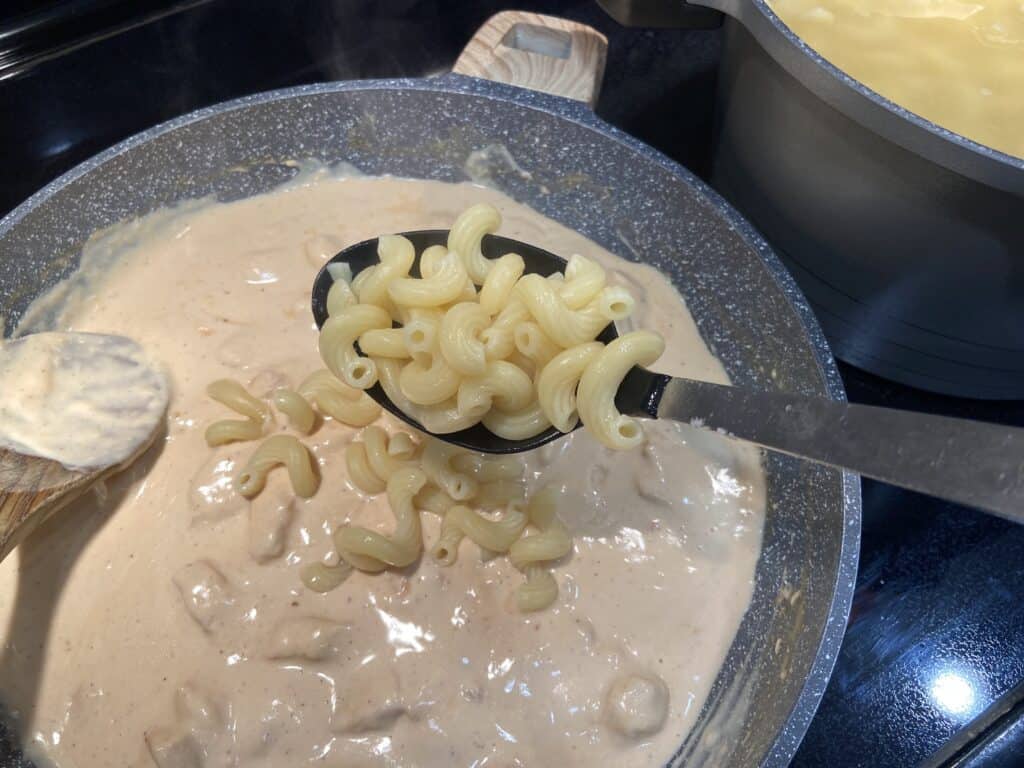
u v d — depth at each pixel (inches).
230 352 12.1
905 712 10.2
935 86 12.0
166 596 10.3
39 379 10.7
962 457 6.2
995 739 9.9
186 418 11.5
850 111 9.3
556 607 10.4
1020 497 5.7
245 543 10.6
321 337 9.8
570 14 16.7
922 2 13.2
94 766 9.5
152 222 13.1
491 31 13.8
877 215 10.2
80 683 9.9
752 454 11.6
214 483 10.8
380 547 10.0
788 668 9.5
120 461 10.5
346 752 9.5
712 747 9.7
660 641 10.4
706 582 10.8
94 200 12.3
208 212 13.5
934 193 9.4
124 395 11.1
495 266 9.7
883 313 11.5
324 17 16.0
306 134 13.3
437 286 9.5
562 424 9.1
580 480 11.2
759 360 11.8
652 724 9.7
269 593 10.2
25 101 14.3
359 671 9.8
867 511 11.7
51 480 10.0
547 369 9.1
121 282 12.9
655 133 15.0
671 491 11.2
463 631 10.1
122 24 14.8
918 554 11.3
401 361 9.9
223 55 15.5
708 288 12.4
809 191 10.9
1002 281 9.9
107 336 11.5
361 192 13.9
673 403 8.9
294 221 13.6
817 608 9.5
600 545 10.8
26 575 10.6
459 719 9.6
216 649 10.0
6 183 14.1
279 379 11.7
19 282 11.8
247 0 15.2
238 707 9.6
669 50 16.3
